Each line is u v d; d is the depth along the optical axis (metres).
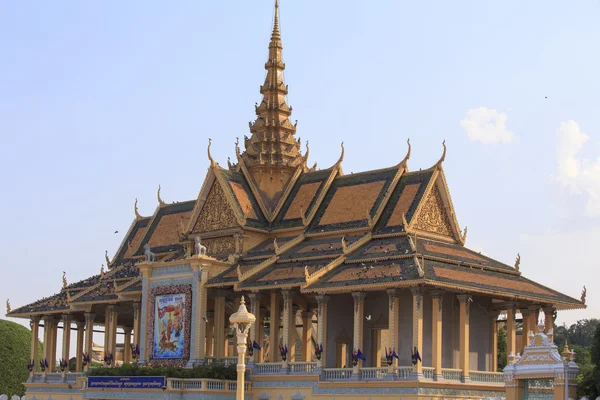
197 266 87.62
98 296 100.12
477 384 76.81
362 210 87.94
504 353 117.25
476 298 85.06
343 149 95.75
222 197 95.38
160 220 111.38
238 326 61.53
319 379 78.31
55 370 109.12
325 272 80.50
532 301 83.06
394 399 73.31
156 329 90.19
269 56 104.75
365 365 84.00
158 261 97.62
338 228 88.19
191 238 97.19
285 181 99.44
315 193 94.44
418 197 85.31
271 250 89.56
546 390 59.34
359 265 79.94
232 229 93.19
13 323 131.38
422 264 75.00
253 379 83.12
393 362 74.44
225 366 83.94
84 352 102.50
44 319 109.00
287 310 81.81
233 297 92.88
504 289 79.19
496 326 86.88
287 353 81.56
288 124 102.44
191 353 86.88
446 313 81.50
